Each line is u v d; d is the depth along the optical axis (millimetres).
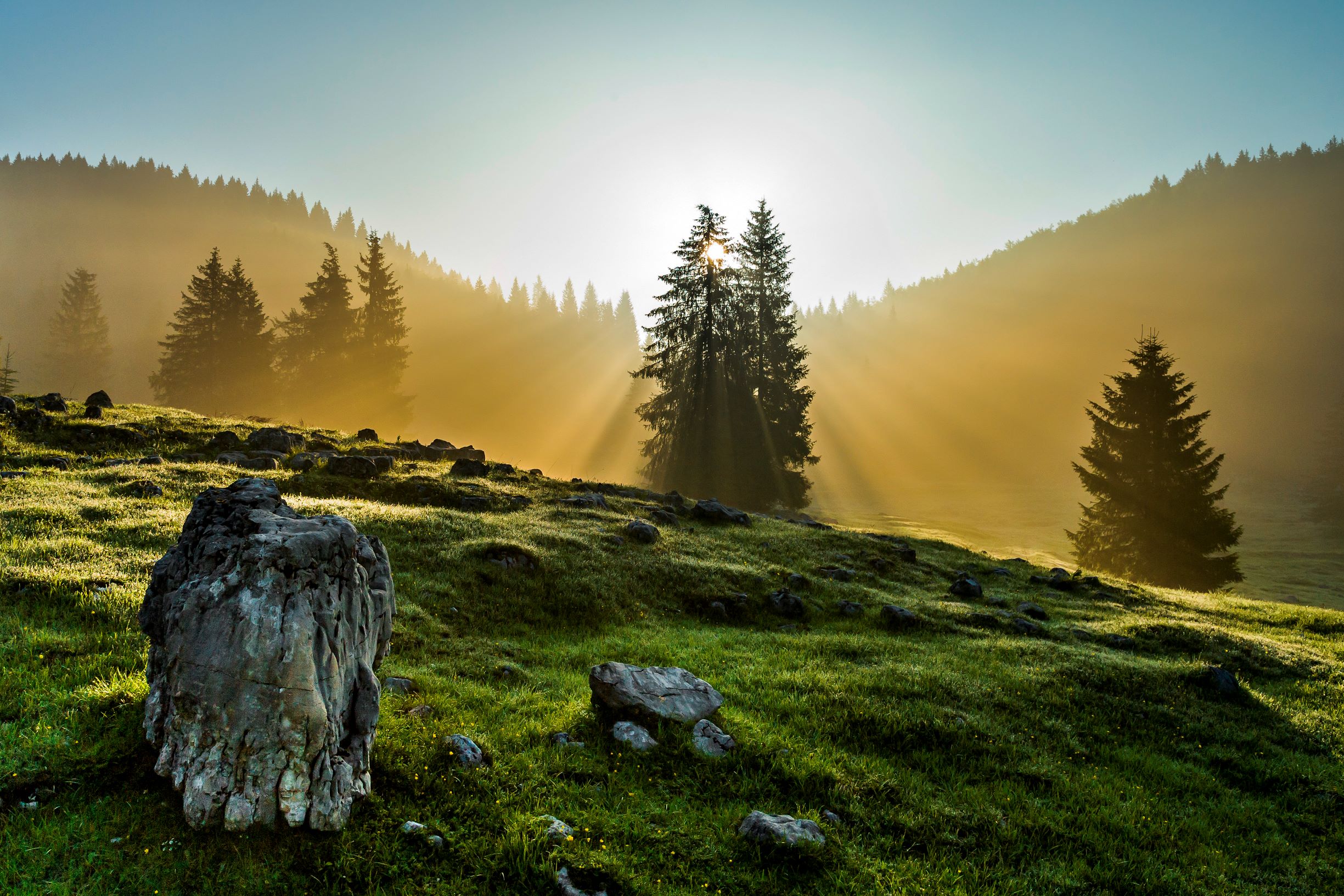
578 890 5992
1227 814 10062
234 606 6051
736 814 7742
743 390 57250
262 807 5879
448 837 6441
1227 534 41656
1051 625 20469
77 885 5234
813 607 20078
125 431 26500
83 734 6840
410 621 13281
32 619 9750
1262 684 17031
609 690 9719
